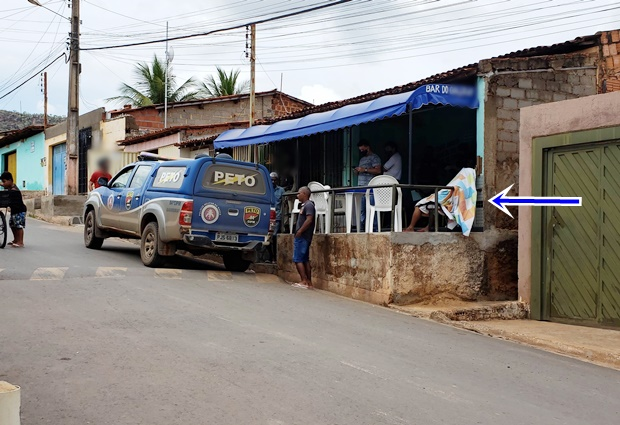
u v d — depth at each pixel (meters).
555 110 10.27
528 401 5.88
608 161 9.59
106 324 7.72
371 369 6.48
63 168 31.25
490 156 11.77
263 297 10.28
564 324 10.01
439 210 11.77
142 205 12.77
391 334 8.33
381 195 11.38
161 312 8.49
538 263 10.44
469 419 5.24
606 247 9.58
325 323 8.65
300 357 6.73
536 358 7.71
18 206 14.27
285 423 4.89
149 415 4.93
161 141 24.17
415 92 11.20
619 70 12.55
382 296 10.83
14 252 13.41
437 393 5.87
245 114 28.89
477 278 11.34
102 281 10.53
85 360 6.25
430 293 10.95
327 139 15.81
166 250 12.19
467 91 11.80
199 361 6.36
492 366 7.09
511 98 12.02
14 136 35.84
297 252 12.11
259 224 12.59
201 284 10.96
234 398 5.37
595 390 6.45
